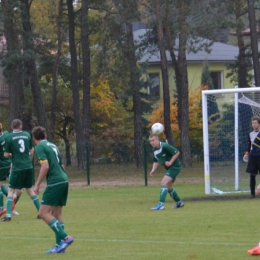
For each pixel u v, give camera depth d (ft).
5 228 109.70
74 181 244.22
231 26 278.46
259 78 295.48
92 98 389.60
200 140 336.08
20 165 120.47
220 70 457.27
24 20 284.41
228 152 184.55
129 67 320.50
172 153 131.03
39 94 312.71
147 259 76.48
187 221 110.83
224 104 260.42
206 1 285.43
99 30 324.80
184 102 307.37
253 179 152.66
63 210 138.31
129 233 98.84
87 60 325.21
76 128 334.44
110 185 225.76
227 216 116.57
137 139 332.80
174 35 329.52
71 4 331.57
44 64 375.66
